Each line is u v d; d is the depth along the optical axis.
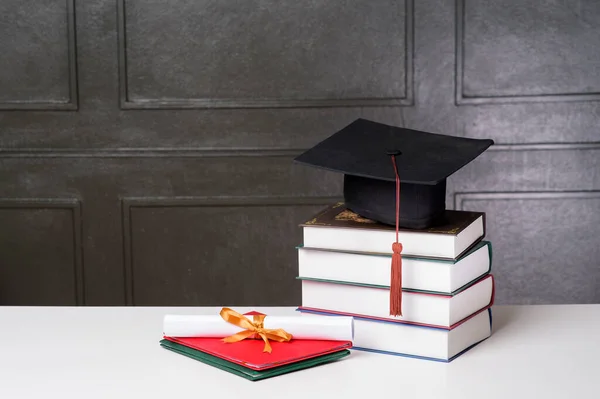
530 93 2.83
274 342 1.08
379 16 2.80
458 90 2.82
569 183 2.87
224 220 2.93
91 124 2.88
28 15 2.82
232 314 1.09
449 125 2.84
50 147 2.89
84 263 2.96
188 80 2.85
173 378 1.01
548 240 2.91
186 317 1.11
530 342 1.14
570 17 2.79
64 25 2.83
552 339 1.15
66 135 2.88
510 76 2.82
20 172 2.90
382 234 1.10
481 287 1.13
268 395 0.95
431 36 2.80
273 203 2.90
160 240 2.95
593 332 1.18
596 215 2.88
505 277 2.94
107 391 0.97
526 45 2.80
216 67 2.85
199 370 1.03
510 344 1.13
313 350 1.05
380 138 1.25
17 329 1.22
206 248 2.95
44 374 1.03
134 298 2.98
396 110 2.84
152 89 2.86
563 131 2.84
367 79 2.83
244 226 2.93
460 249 1.08
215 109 2.87
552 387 0.97
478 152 1.16
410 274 1.08
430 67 2.82
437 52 2.81
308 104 2.84
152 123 2.87
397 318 1.09
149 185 2.91
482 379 1.00
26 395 0.96
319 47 2.82
